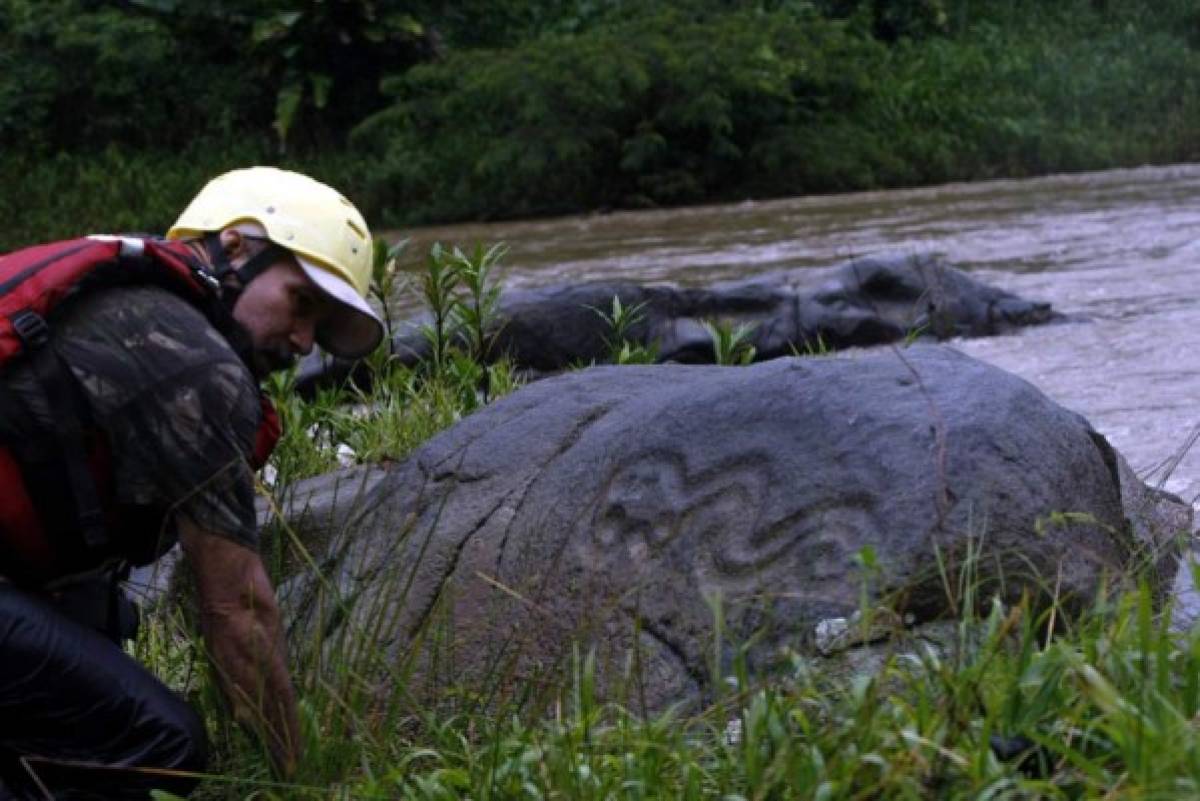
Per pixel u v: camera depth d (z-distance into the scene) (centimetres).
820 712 307
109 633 354
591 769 296
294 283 347
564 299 994
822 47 2666
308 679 362
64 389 317
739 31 2548
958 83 2808
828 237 1777
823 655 350
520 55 2525
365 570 433
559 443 446
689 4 2711
